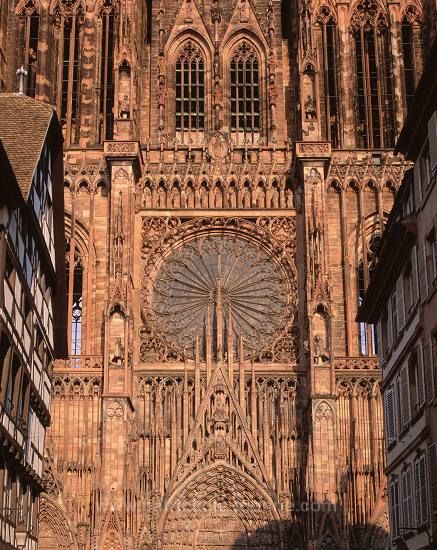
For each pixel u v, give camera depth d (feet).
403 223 199.62
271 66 370.73
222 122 366.63
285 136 364.99
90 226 346.13
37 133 209.77
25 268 199.93
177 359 335.47
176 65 377.71
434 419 183.11
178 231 348.38
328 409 316.19
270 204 352.49
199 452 322.34
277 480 319.68
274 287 344.90
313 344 323.16
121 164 342.44
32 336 208.95
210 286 345.31
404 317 211.61
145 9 395.75
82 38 372.79
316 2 379.96
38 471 223.92
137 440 322.96
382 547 307.17
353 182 352.69
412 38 375.86
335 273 343.26
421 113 191.21
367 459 319.68
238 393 329.72
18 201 181.16
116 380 320.29
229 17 380.99
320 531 303.89
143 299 341.62
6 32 371.56
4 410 182.29
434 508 180.04
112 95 372.99
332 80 375.66
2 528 181.98
